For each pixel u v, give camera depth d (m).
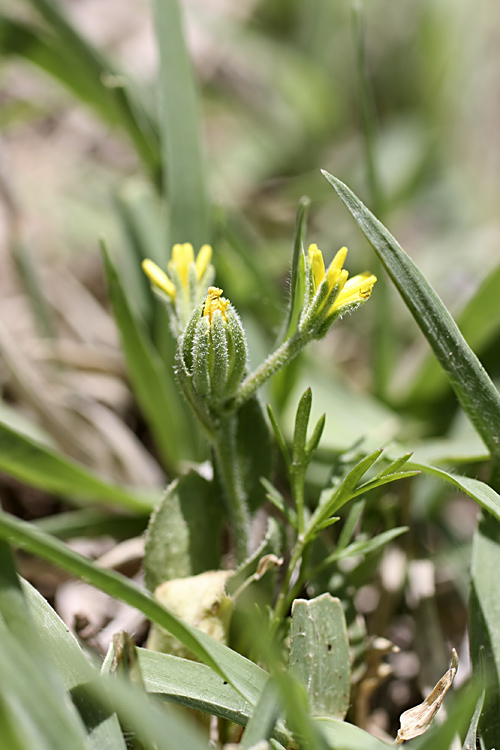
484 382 0.19
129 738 0.18
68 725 0.16
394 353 0.29
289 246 0.32
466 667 0.20
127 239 0.24
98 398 0.26
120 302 0.22
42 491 0.24
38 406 0.23
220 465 0.19
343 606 0.20
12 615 0.17
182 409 0.23
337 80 0.44
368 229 0.19
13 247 0.26
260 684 0.18
